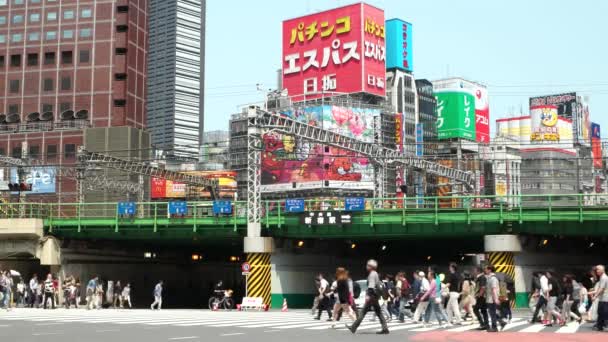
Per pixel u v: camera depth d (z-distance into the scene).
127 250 65.50
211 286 79.69
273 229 53.31
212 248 73.38
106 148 98.25
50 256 56.47
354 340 19.89
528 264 49.38
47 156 92.50
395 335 21.75
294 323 28.84
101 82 103.00
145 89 108.19
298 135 52.75
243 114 114.50
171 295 72.25
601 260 59.91
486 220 48.31
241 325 27.44
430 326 26.17
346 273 24.14
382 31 155.50
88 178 71.75
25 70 104.88
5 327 26.27
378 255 70.25
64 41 104.62
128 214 55.72
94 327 26.16
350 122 137.88
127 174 80.62
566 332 23.09
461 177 70.69
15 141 101.06
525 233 48.84
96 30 104.12
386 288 30.11
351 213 50.97
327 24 154.50
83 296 58.38
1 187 63.22
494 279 23.42
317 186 127.19
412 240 59.97
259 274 52.47
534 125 167.50
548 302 26.45
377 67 153.75
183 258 74.69
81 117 101.69
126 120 102.38
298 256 55.75
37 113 102.75
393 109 159.62
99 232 56.47
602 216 46.16
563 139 167.25
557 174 160.62
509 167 125.00
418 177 89.25
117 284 53.03
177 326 26.77
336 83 152.50
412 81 196.38
